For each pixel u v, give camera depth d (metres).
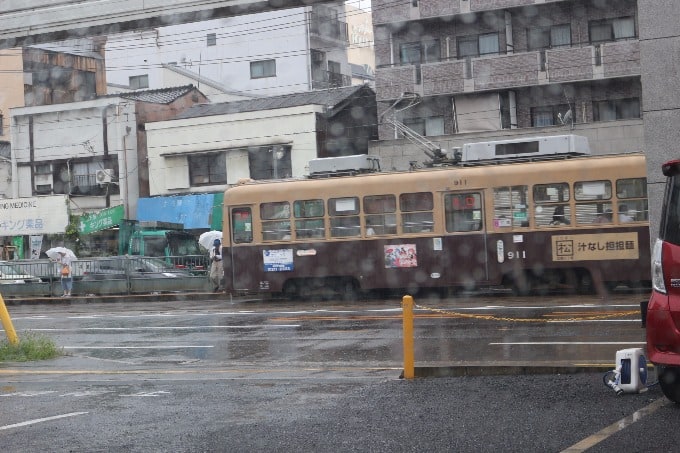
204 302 28.42
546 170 23.39
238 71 54.66
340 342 16.17
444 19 37.97
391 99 38.34
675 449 7.01
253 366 14.16
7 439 8.40
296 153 41.09
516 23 37.25
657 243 8.34
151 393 11.16
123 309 27.02
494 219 23.78
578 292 24.17
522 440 7.48
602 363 11.37
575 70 35.34
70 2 16.28
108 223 42.47
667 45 12.71
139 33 57.16
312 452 7.39
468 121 37.56
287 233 25.81
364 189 25.02
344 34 56.44
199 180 43.31
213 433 8.31
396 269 24.66
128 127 45.03
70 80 56.81
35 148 46.66
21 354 15.52
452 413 8.77
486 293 25.41
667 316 8.12
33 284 33.38
